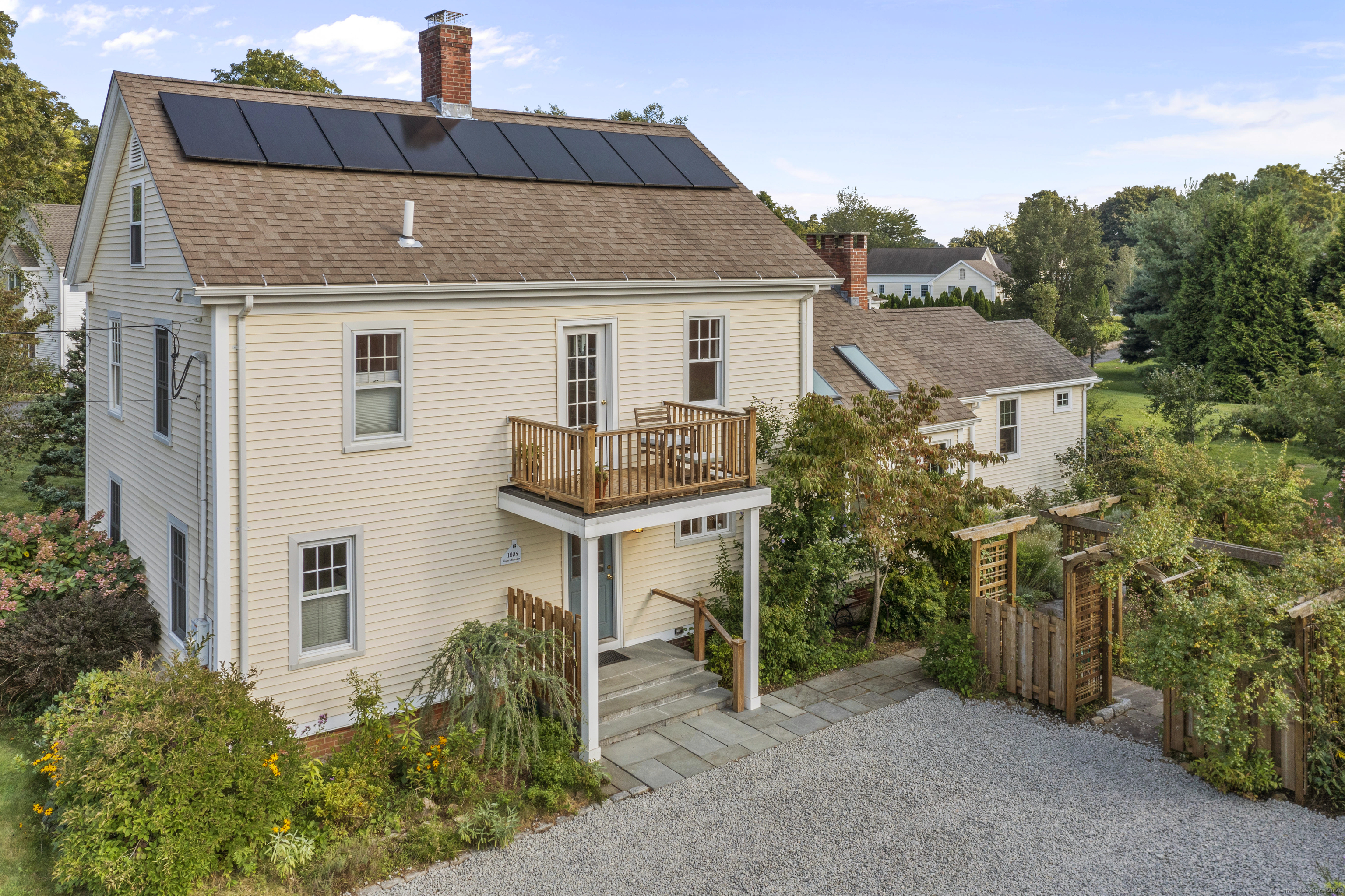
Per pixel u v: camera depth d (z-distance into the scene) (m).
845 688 14.22
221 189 11.89
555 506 11.99
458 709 11.41
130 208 13.82
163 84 13.13
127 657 12.78
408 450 12.21
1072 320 49.25
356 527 11.90
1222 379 41.78
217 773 9.12
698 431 12.73
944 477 15.06
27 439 21.17
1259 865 9.31
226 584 11.04
